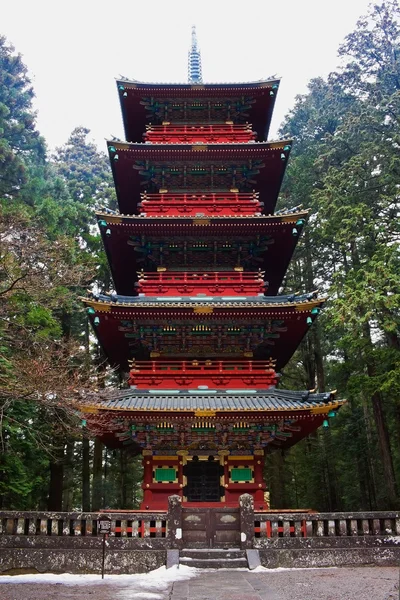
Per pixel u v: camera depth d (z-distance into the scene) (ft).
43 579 46.09
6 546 51.42
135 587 41.09
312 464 125.08
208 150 90.22
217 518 54.60
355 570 48.37
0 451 77.05
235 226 83.41
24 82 125.18
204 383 77.20
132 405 70.38
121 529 53.42
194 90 97.40
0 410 57.31
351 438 120.88
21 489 79.61
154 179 93.91
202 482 74.33
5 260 53.01
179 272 86.33
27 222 56.85
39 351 59.00
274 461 122.01
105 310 75.25
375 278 84.02
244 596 35.06
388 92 107.14
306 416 70.85
